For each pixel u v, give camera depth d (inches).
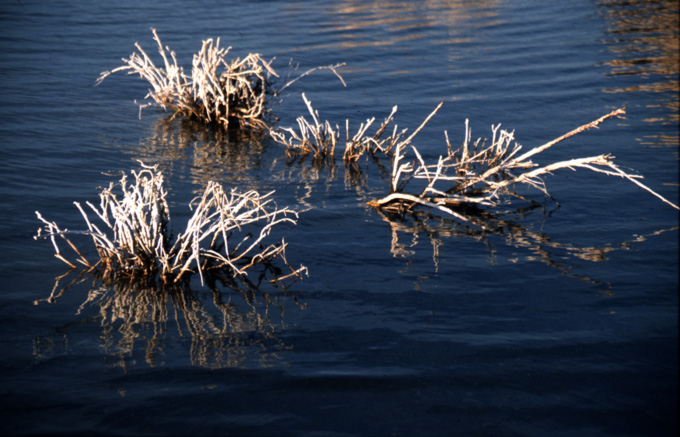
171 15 781.3
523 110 475.8
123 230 244.8
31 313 214.7
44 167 345.1
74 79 527.8
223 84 452.4
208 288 236.2
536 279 244.5
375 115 464.8
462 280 243.6
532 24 755.4
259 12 802.2
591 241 277.6
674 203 314.7
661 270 250.1
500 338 205.8
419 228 292.2
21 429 162.6
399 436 163.9
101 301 224.5
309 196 326.6
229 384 182.1
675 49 641.0
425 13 809.5
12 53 594.6
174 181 337.1
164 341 202.1
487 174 317.1
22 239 266.4
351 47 648.4
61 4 830.5
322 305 225.5
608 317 217.9
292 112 472.1
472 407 174.6
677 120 447.2
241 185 337.4
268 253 259.4
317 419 169.3
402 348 200.4
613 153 386.9
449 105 487.2
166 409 171.3
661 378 185.9
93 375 184.4
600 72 570.6
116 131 416.8
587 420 169.8
